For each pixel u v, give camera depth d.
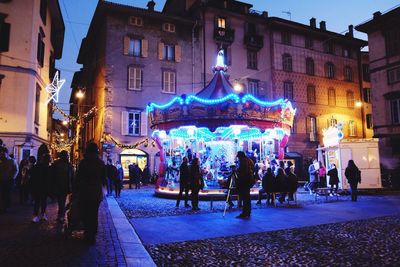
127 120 29.72
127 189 23.70
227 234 7.89
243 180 10.46
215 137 19.19
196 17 34.41
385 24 31.06
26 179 13.21
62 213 9.10
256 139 21.45
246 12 36.41
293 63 37.56
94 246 6.50
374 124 31.91
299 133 36.59
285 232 8.13
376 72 32.06
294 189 13.78
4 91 20.03
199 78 32.84
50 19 26.70
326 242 7.12
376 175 19.86
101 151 29.52
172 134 18.69
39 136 22.78
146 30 31.48
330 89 39.53
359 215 10.85
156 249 6.49
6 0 20.64
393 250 6.48
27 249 6.21
